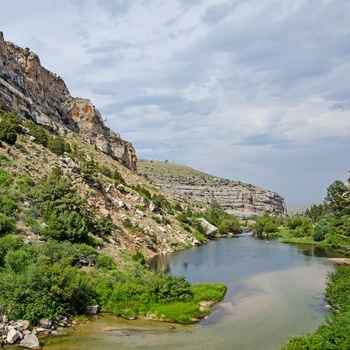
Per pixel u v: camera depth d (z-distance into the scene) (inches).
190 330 1144.2
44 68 5477.4
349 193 2516.0
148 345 1004.6
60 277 1159.0
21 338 953.5
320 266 2331.4
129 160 6560.0
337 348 779.4
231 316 1298.0
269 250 3139.8
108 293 1309.1
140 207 3329.2
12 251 1337.4
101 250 1833.2
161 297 1371.8
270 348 1010.1
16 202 1763.0
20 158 2315.5
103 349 954.1
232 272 2126.0
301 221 4904.0
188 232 3754.9
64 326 1090.7
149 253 2610.7
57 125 4901.6
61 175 2448.3
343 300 1294.3
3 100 3334.2
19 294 1077.1
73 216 1785.2
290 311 1360.7
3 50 4266.7
